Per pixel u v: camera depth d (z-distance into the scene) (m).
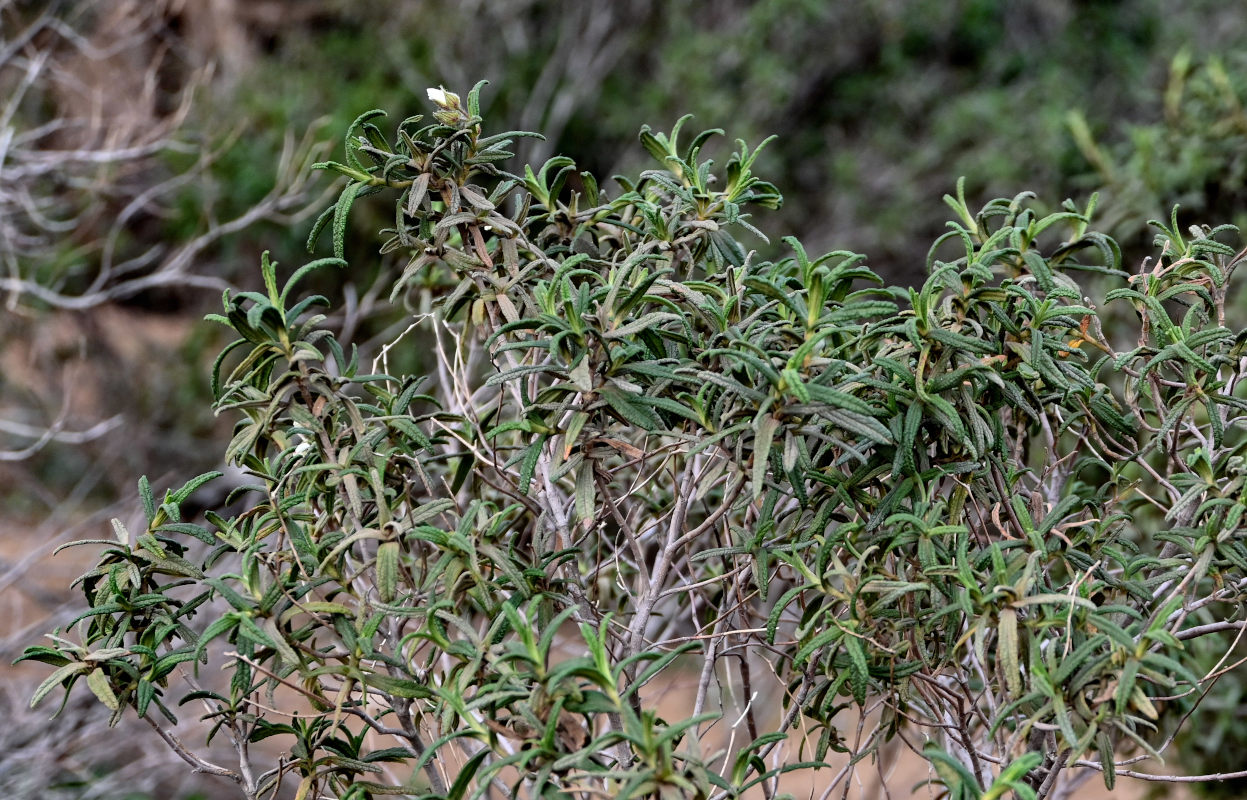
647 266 1.51
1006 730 1.56
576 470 1.41
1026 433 1.73
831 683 1.37
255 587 1.28
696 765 1.07
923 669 1.37
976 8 7.66
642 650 1.39
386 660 1.29
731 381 1.17
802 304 1.23
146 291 7.09
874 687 1.41
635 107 7.63
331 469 1.29
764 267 1.58
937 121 7.03
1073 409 1.62
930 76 7.57
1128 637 1.09
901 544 1.27
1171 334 1.44
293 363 1.29
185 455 6.54
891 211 6.75
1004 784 1.03
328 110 7.00
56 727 3.13
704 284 1.45
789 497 1.43
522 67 7.86
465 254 1.47
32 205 4.06
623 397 1.23
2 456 3.67
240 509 3.81
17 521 5.70
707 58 7.38
